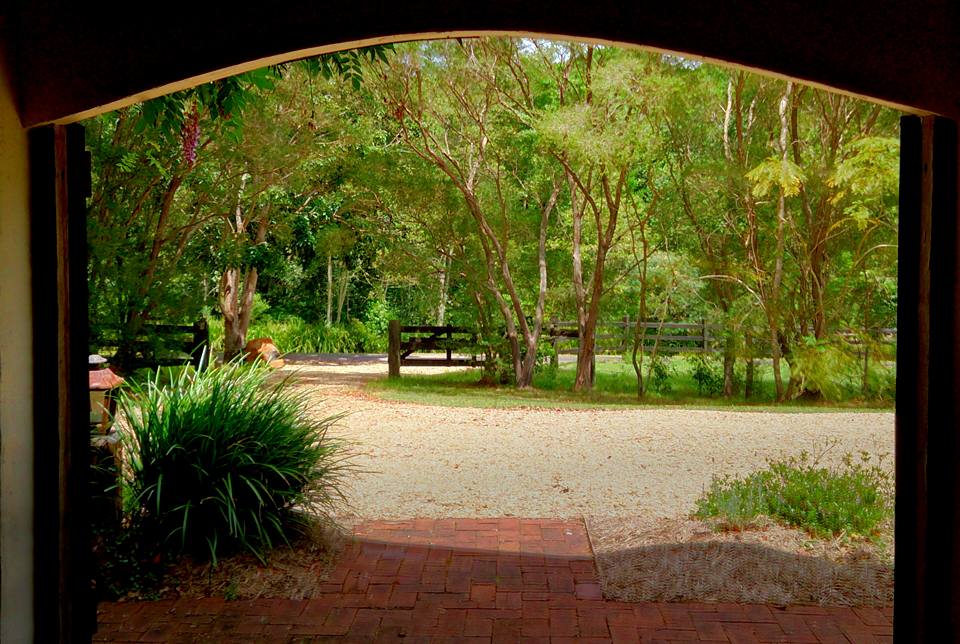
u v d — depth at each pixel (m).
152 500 4.01
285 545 4.25
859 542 4.28
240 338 15.31
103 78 2.32
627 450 7.36
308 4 2.29
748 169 11.62
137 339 9.35
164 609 3.59
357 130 13.76
